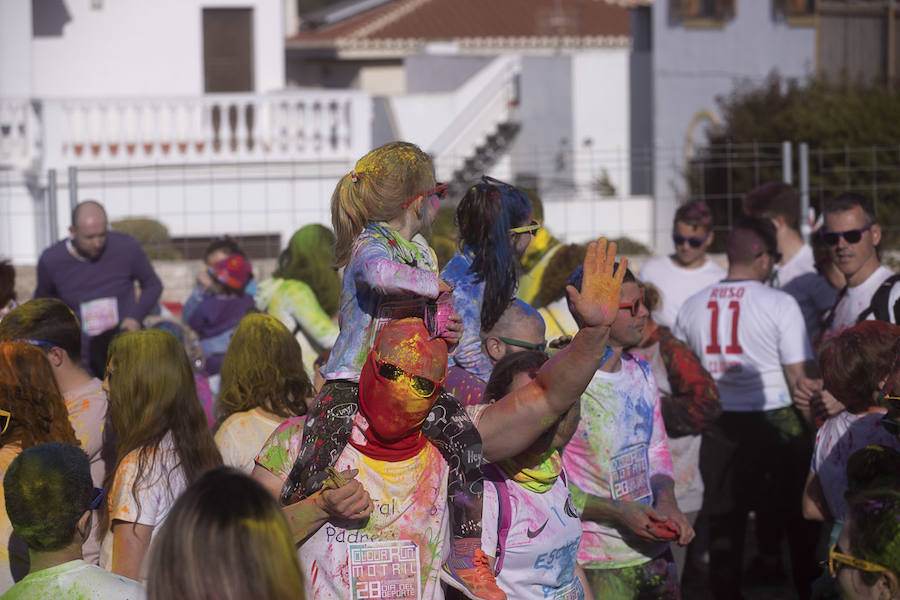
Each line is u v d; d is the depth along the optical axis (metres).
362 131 16.81
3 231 15.12
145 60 19.28
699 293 5.69
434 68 27.50
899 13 22.78
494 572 3.20
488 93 23.97
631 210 19.75
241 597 2.04
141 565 3.40
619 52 23.47
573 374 2.83
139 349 3.50
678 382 4.88
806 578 5.49
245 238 16.08
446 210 8.40
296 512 2.73
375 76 30.48
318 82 30.50
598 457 3.94
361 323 2.87
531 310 3.88
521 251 3.95
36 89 18.88
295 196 16.41
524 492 3.27
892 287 5.06
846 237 5.29
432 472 2.86
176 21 19.34
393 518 2.81
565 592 3.42
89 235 7.14
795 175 15.40
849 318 5.38
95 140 16.20
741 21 22.00
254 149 16.42
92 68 19.06
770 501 5.47
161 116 16.38
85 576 2.79
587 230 19.44
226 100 16.36
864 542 2.59
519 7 31.80
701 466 5.49
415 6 31.72
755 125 17.31
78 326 4.06
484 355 3.85
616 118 23.58
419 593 2.83
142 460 3.43
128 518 3.38
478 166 23.55
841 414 4.04
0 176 15.09
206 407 5.60
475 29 30.62
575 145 23.39
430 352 2.70
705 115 21.92
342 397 2.84
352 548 2.80
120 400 3.49
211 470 2.18
